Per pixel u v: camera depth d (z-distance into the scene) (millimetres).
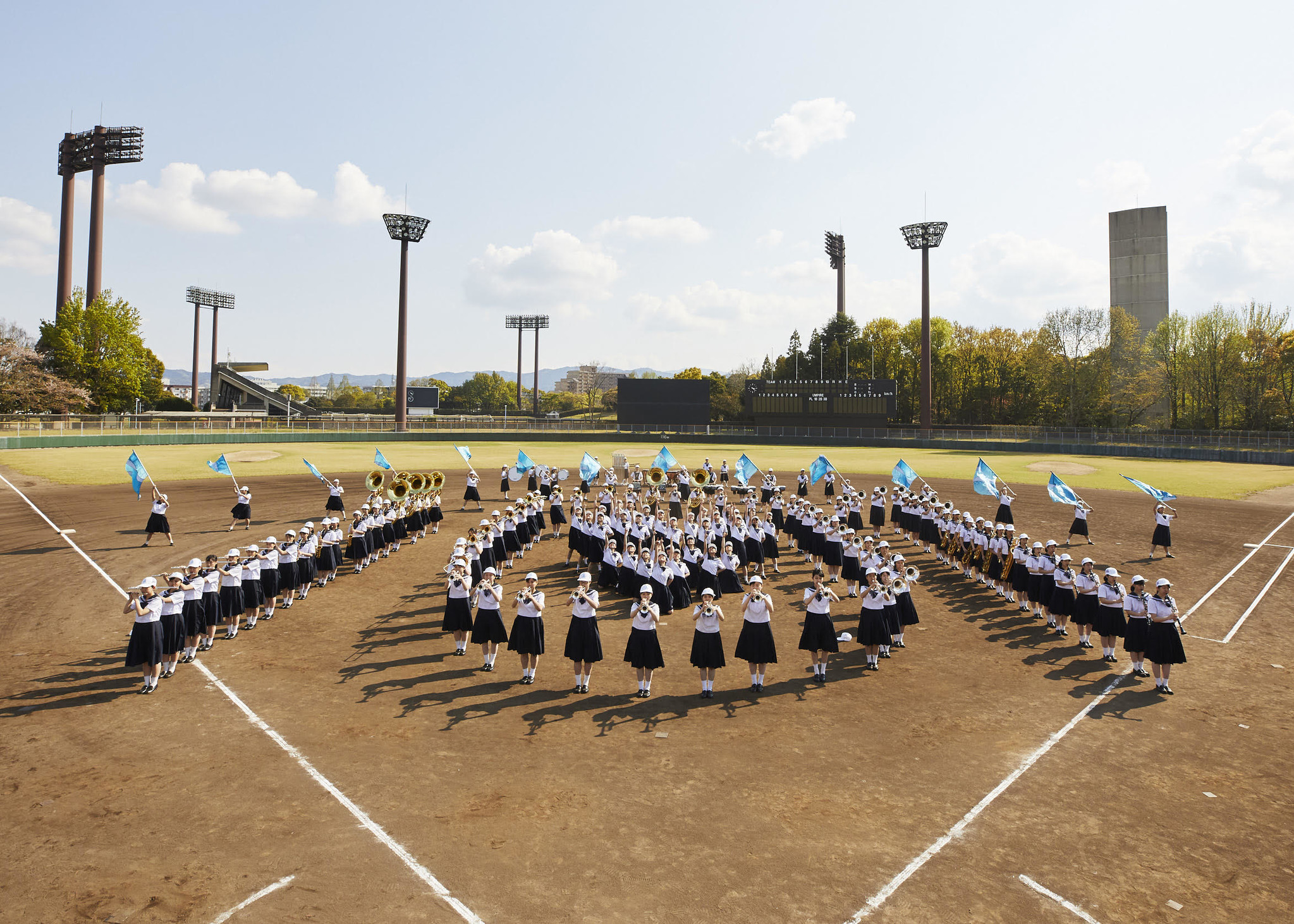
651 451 71688
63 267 98000
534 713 12719
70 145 97062
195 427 74625
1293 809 9859
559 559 25391
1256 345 89375
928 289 90812
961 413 117750
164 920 7410
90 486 41094
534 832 9078
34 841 8758
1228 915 7684
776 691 13883
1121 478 49844
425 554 25875
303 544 20375
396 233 88625
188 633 15102
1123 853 8812
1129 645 14711
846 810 9664
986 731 12188
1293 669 15352
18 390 74000
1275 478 49000
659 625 18047
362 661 15266
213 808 9555
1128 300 98562
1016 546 19453
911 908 7715
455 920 7457
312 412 116250
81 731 11797
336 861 8445
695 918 7508
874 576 15438
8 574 22062
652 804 9766
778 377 134125
